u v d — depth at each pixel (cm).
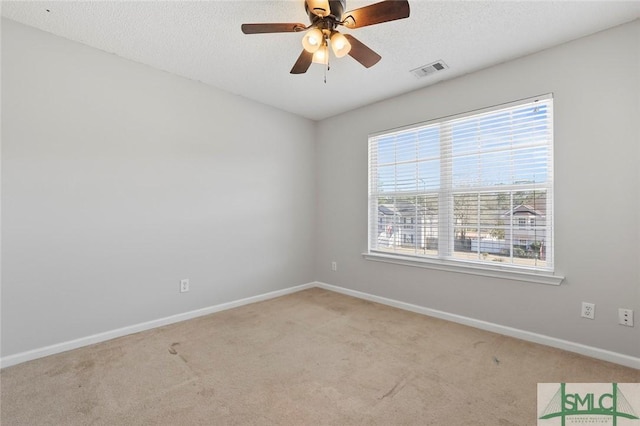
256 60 257
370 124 357
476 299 273
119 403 164
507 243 258
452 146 291
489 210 268
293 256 392
